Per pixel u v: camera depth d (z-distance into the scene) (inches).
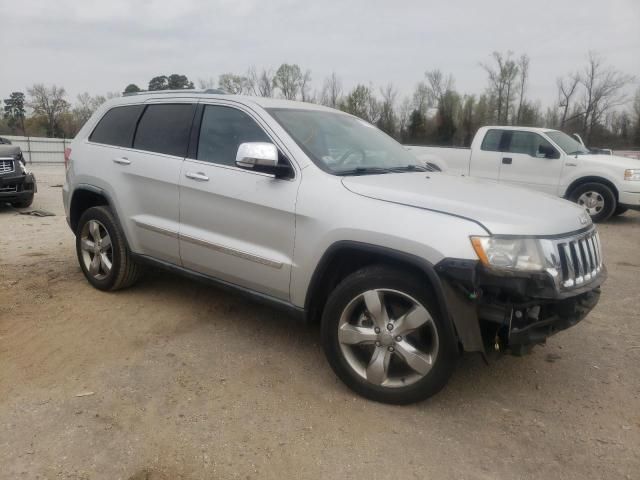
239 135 154.3
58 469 100.9
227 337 162.4
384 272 121.3
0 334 160.1
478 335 113.2
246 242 147.2
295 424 118.0
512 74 1840.6
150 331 165.2
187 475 100.8
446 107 1823.3
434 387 119.4
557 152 413.4
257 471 102.6
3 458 103.3
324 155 144.6
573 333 174.6
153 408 122.5
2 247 270.7
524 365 150.1
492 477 102.7
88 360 145.1
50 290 199.8
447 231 112.5
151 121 180.9
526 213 117.8
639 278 243.3
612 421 123.0
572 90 1784.0
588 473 104.4
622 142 1802.4
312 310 138.1
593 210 405.1
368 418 121.0
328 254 128.3
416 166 168.9
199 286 207.5
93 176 191.0
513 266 108.7
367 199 125.6
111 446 108.2
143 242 177.8
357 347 130.8
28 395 126.3
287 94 1737.2
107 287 194.9
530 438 115.6
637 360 155.6
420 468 104.8
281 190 138.3
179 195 162.9
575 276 119.0
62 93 2300.7
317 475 102.0
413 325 119.3
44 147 1369.3
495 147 439.8
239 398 128.0
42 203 466.6
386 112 1823.3
